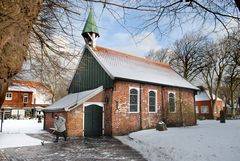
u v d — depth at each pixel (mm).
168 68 30203
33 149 12500
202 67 38812
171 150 10836
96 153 11328
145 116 20734
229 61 34469
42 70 4875
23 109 48656
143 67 25000
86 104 18359
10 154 11125
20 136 17719
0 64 1917
